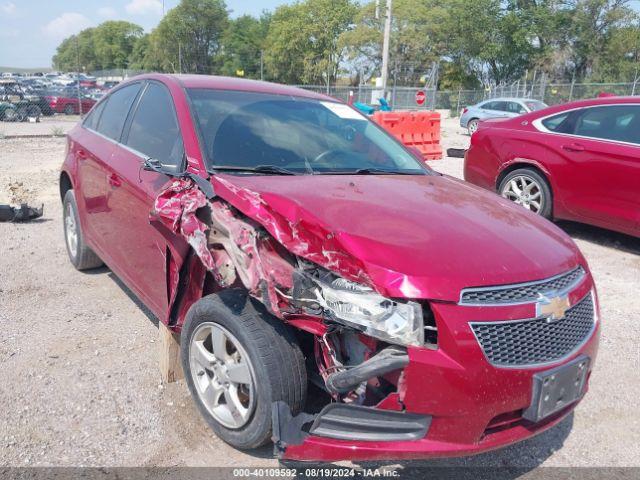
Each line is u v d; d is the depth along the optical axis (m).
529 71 54.31
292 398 2.66
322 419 2.50
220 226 2.89
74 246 5.28
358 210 2.86
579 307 2.90
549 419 2.76
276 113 4.00
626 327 4.76
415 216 2.92
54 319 4.38
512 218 3.24
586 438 3.32
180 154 3.48
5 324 4.25
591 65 51.44
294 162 3.60
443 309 2.40
